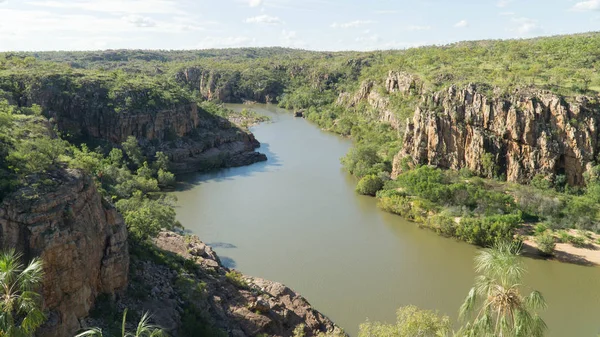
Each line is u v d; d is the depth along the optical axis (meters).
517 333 26.12
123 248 44.94
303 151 158.38
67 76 135.00
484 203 92.06
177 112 139.62
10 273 26.47
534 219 90.38
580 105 105.25
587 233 82.94
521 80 125.44
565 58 155.25
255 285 60.66
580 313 60.78
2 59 157.38
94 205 42.78
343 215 96.81
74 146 111.50
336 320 58.69
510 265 27.28
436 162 117.50
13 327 25.19
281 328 51.62
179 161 132.12
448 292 65.50
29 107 118.56
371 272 71.38
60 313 37.06
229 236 84.50
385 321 58.38
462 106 117.88
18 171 40.97
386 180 114.12
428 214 93.56
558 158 105.06
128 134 129.00
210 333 44.59
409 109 158.00
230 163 138.00
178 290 49.75
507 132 110.50
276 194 110.94
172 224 79.62
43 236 36.34
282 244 81.38
